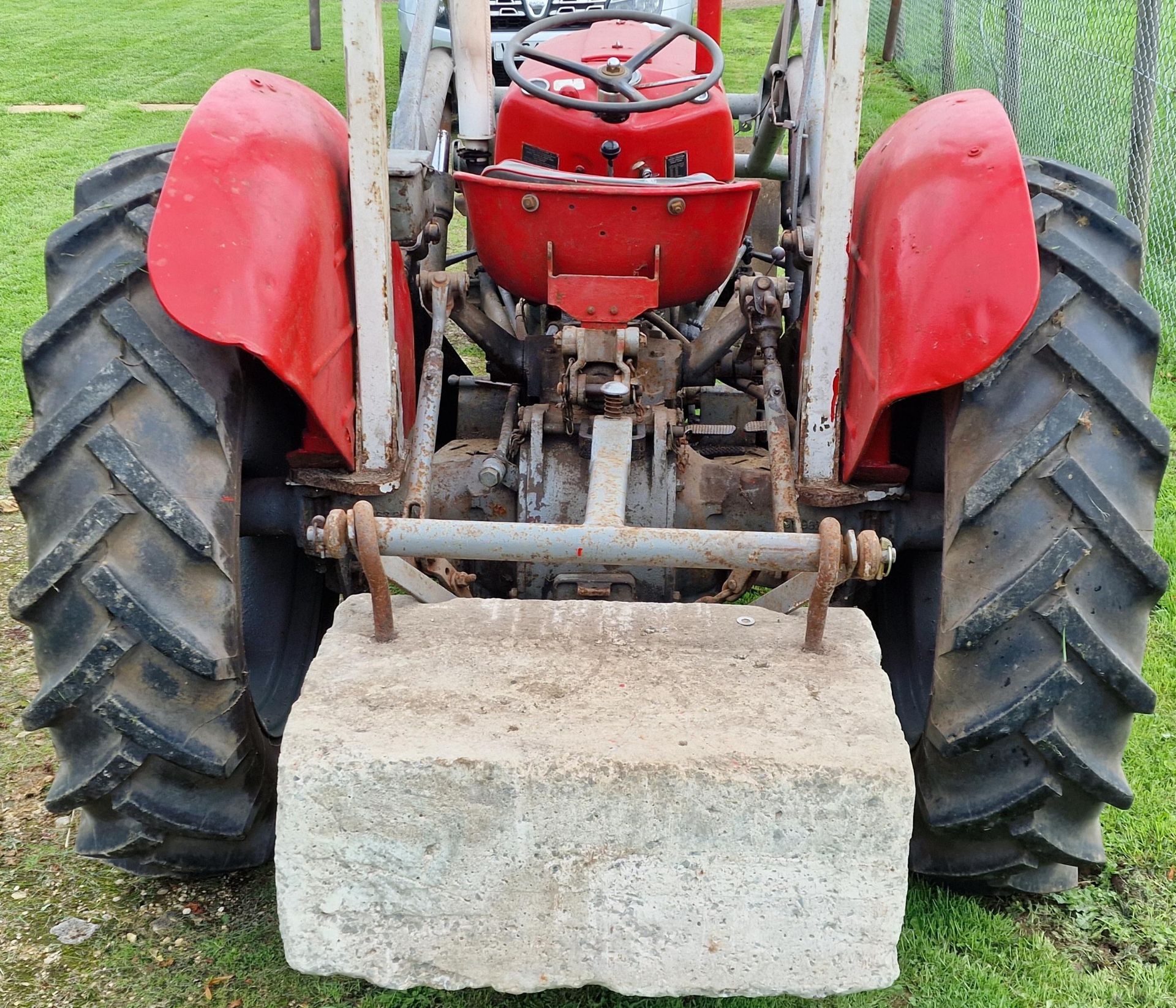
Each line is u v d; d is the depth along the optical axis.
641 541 1.87
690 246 2.57
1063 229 2.31
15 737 3.04
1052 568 1.92
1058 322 2.10
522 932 1.79
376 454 2.38
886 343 2.11
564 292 2.59
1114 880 2.55
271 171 2.14
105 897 2.51
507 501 2.73
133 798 2.07
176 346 2.06
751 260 4.31
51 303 2.21
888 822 1.69
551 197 2.51
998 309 1.99
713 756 1.71
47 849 2.65
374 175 2.20
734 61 11.27
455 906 1.78
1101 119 6.89
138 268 2.12
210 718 2.02
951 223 2.08
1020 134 7.33
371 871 1.77
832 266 2.27
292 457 2.37
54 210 8.04
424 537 1.87
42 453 1.98
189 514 1.96
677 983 1.80
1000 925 2.42
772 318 3.00
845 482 2.41
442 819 1.73
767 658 1.92
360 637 1.98
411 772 1.71
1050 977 2.31
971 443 2.06
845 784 1.68
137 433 2.00
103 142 9.70
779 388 2.76
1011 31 7.28
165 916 2.46
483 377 3.31
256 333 1.98
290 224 2.12
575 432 2.65
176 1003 2.26
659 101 2.98
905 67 10.80
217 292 1.97
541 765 1.70
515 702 1.81
